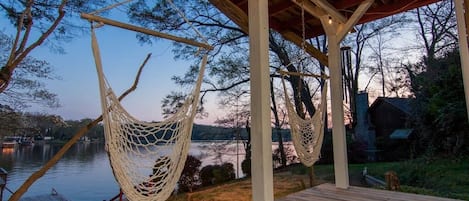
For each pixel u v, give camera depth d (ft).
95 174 30.35
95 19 4.90
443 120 22.09
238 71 29.89
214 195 19.20
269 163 6.95
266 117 7.04
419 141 26.27
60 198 24.35
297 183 21.40
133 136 5.30
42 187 27.45
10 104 18.72
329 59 11.80
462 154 21.31
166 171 5.68
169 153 5.77
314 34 13.24
